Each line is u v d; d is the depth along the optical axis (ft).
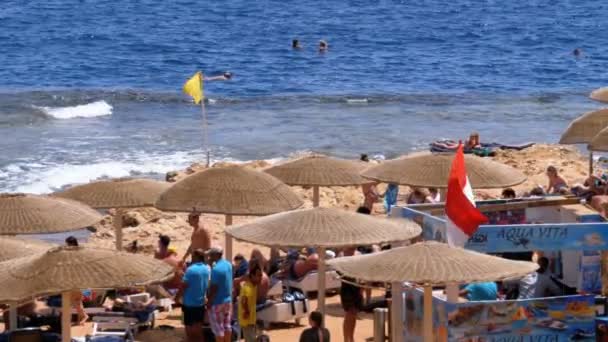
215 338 63.21
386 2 432.66
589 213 65.72
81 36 300.20
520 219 68.39
